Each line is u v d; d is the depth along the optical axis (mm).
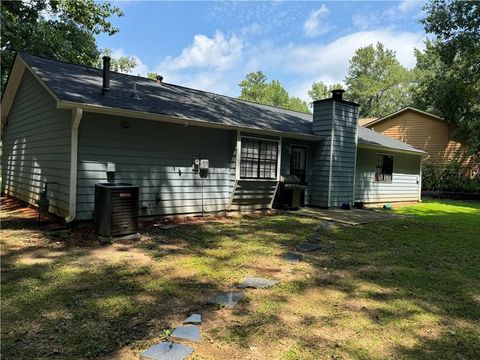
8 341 2568
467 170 19594
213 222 7875
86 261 4555
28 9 17453
